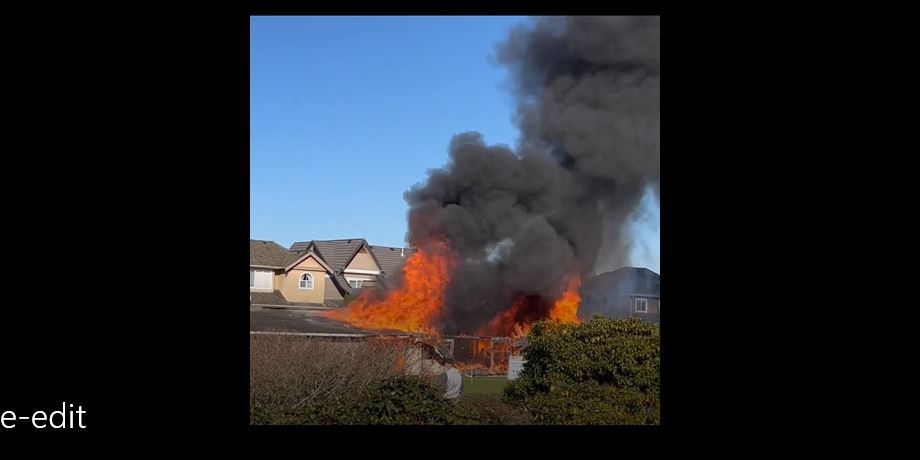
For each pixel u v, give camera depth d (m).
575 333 7.86
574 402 7.16
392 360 8.28
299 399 7.40
